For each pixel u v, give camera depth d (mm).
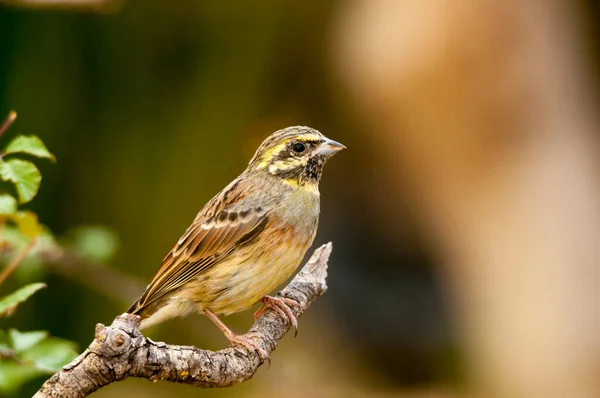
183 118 16922
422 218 16750
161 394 16219
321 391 16375
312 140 7992
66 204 16047
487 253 14266
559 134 13383
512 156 13523
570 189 13445
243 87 17000
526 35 12898
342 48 14578
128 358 5180
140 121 16719
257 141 17047
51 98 15867
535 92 13133
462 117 13438
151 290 7766
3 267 10508
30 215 7004
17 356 7039
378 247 19188
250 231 7660
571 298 13602
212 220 7766
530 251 13773
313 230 7969
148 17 16375
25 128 15625
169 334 15523
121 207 16344
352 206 18844
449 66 13117
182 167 16734
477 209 14102
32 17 15703
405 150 14961
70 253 10062
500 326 14320
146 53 16609
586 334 13617
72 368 5055
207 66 16953
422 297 18984
